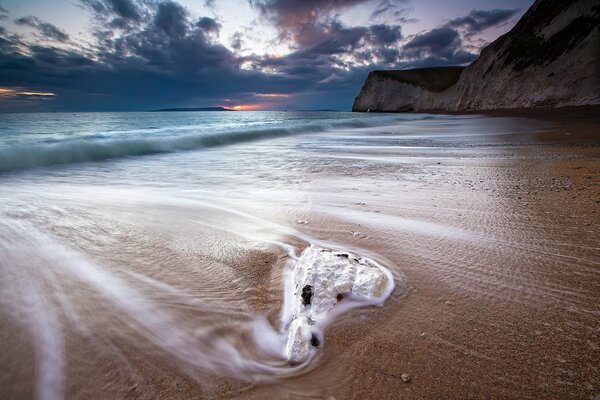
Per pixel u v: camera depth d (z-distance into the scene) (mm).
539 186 4922
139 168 7496
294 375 1499
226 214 3904
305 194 4906
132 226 3459
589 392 1326
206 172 6973
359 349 1624
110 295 2133
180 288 2230
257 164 8055
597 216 3445
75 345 1669
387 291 2078
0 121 29891
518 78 43531
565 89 36031
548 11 43375
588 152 8109
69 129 19578
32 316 1894
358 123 25125
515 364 1495
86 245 2941
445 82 76000
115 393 1398
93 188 5379
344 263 2176
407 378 1442
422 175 6312
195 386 1438
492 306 1958
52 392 1396
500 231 3158
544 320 1811
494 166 6980
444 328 1764
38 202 4371
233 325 1842
